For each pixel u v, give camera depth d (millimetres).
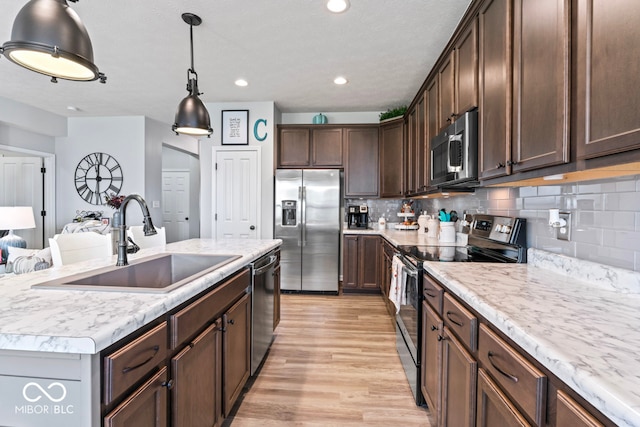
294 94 4008
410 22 2412
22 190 5195
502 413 933
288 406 1914
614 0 876
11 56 1238
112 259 1793
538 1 1243
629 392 540
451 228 2955
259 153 4348
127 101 4336
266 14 2307
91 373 774
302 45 2758
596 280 1286
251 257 1994
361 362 2449
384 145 4410
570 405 657
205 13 2291
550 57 1163
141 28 2488
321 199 4277
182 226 7293
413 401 1971
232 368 1720
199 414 1328
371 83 3627
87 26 2455
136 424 921
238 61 3068
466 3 2182
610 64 892
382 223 4484
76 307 964
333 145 4543
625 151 860
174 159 7293
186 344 1232
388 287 3369
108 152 5156
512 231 1885
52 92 3986
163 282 1954
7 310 934
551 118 1155
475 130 1862
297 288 4336
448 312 1443
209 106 4395
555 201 1611
